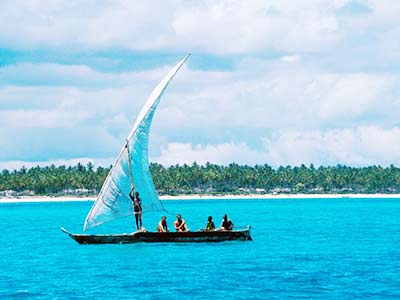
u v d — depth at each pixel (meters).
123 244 116.56
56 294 75.25
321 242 134.00
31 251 119.94
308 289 77.31
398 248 121.50
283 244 128.62
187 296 73.88
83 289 78.25
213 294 74.81
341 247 123.19
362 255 109.81
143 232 115.31
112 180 114.75
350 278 84.50
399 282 81.31
